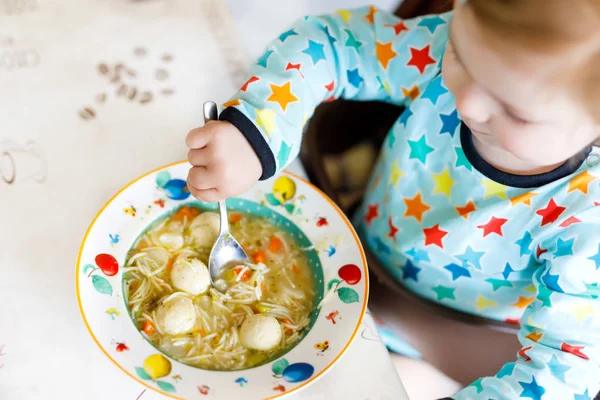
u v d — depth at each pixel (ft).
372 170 2.50
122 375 1.69
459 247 2.15
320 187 2.25
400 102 2.34
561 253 1.93
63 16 2.42
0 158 2.02
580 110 1.55
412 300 2.28
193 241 1.92
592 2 1.44
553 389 1.78
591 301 1.86
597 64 1.48
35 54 2.29
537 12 1.47
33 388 1.63
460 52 1.61
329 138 2.48
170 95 2.27
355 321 1.75
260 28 4.14
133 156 2.09
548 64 1.49
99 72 2.28
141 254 1.84
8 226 1.88
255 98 1.93
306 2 4.40
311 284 1.91
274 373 1.68
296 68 2.08
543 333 1.89
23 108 2.15
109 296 1.73
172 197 1.96
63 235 1.89
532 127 1.60
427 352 2.33
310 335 1.76
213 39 2.47
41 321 1.73
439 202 2.18
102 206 1.97
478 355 2.32
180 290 1.83
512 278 2.16
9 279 1.78
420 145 2.20
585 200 1.93
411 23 2.27
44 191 1.97
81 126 2.14
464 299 2.27
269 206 2.01
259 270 1.90
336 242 1.92
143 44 2.39
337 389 1.73
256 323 1.76
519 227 2.04
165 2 2.53
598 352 1.83
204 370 1.67
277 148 1.86
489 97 1.61
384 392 1.75
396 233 2.27
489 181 2.05
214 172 1.75
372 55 2.25
